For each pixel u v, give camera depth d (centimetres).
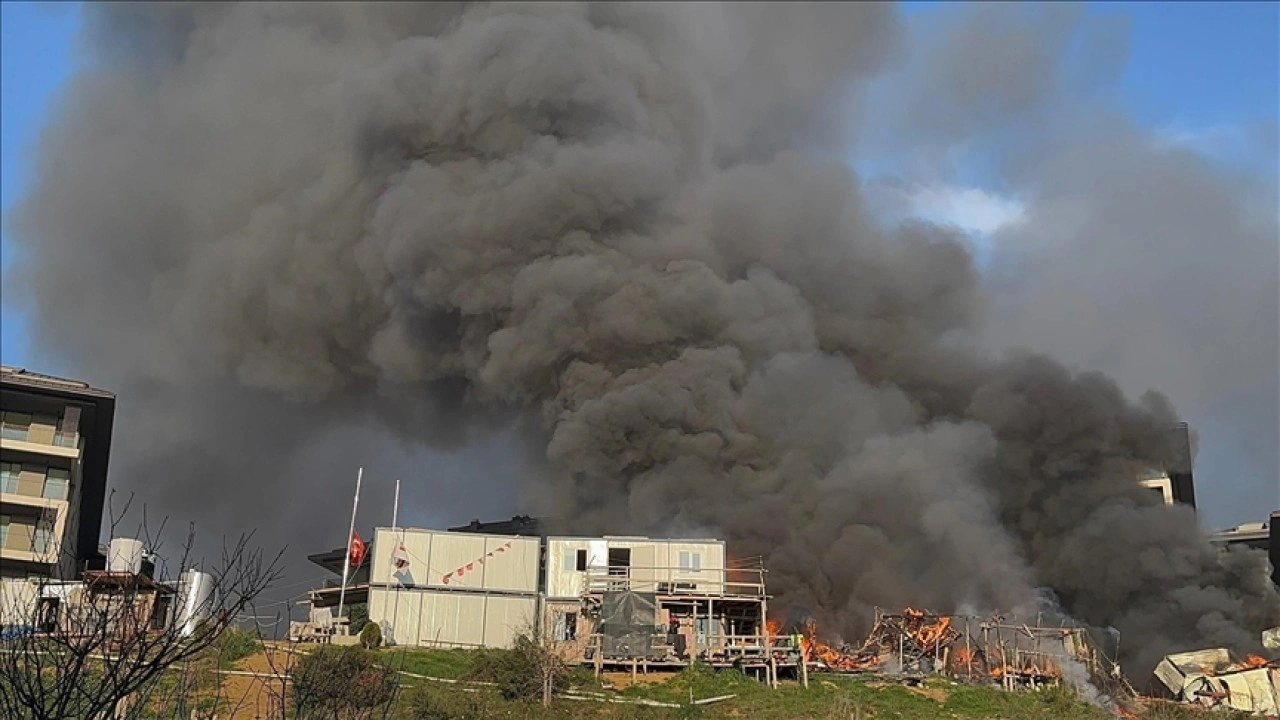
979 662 4075
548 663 3341
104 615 1318
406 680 3356
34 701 1259
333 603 4516
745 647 3756
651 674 3666
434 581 4272
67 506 4362
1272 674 4088
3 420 4538
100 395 4591
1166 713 3694
